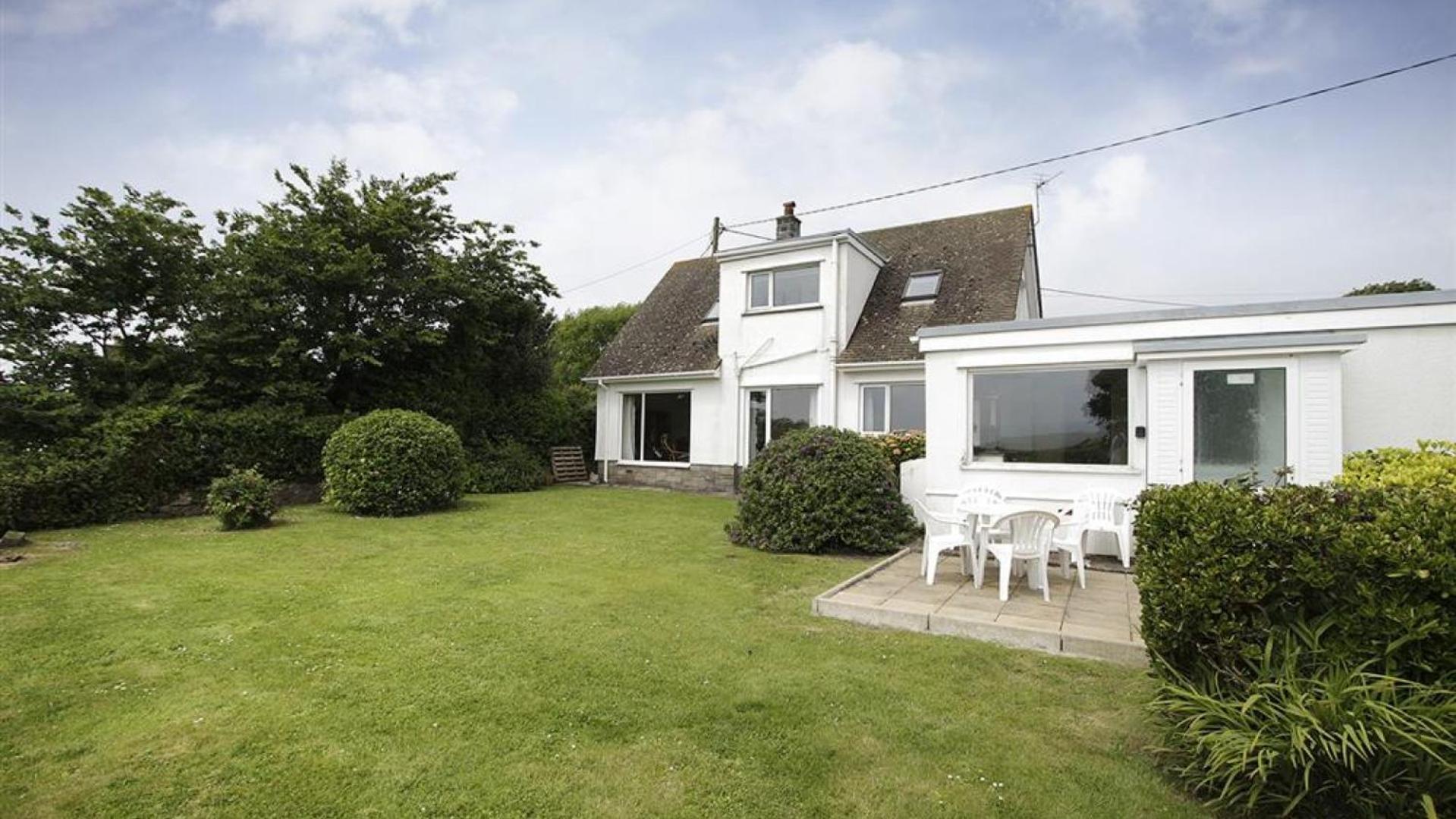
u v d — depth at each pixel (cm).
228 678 418
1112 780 306
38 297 1135
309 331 1464
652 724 361
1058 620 530
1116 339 818
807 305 1463
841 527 838
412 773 308
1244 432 743
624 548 862
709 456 1611
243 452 1249
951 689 414
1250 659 304
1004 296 1368
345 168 1596
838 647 492
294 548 848
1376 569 285
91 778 302
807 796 295
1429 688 263
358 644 481
